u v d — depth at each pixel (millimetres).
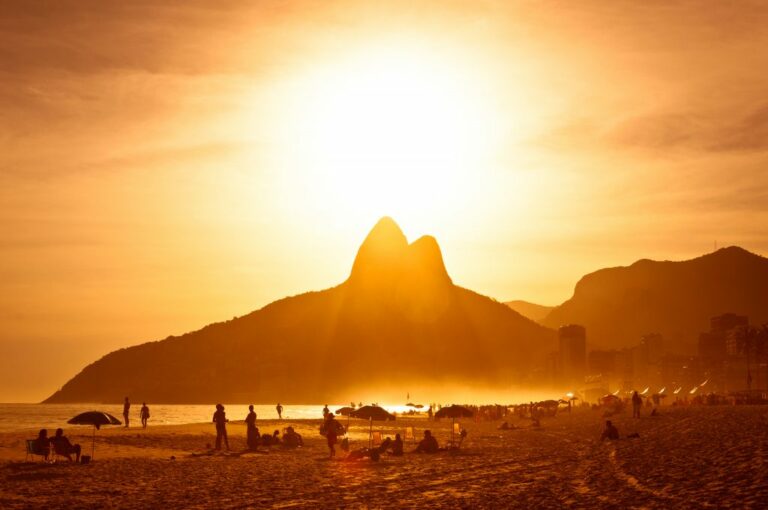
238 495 28594
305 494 28781
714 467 32125
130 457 46062
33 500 27094
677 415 83625
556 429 80312
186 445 57094
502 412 135500
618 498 25391
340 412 83188
